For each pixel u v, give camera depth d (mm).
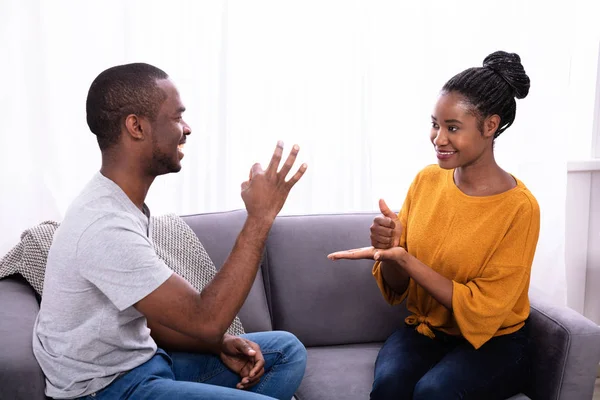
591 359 1685
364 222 2135
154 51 2250
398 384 1649
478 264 1739
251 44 2324
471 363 1667
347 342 2061
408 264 1694
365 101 2445
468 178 1786
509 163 2596
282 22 2336
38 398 1373
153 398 1376
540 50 2537
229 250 2016
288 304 2031
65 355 1368
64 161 2236
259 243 1384
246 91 2352
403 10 2443
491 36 2518
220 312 1332
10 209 2203
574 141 2758
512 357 1702
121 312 1355
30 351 1407
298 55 2367
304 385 1794
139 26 2225
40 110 2188
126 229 1313
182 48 2266
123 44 2227
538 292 2520
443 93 1706
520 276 1697
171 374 1495
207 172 2354
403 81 2490
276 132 2402
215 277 1363
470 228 1753
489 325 1682
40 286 1785
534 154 2586
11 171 2188
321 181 2475
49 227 1863
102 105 1355
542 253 2633
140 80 1359
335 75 2410
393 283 1872
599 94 2723
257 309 1993
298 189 2461
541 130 2574
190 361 1643
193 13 2256
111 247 1294
